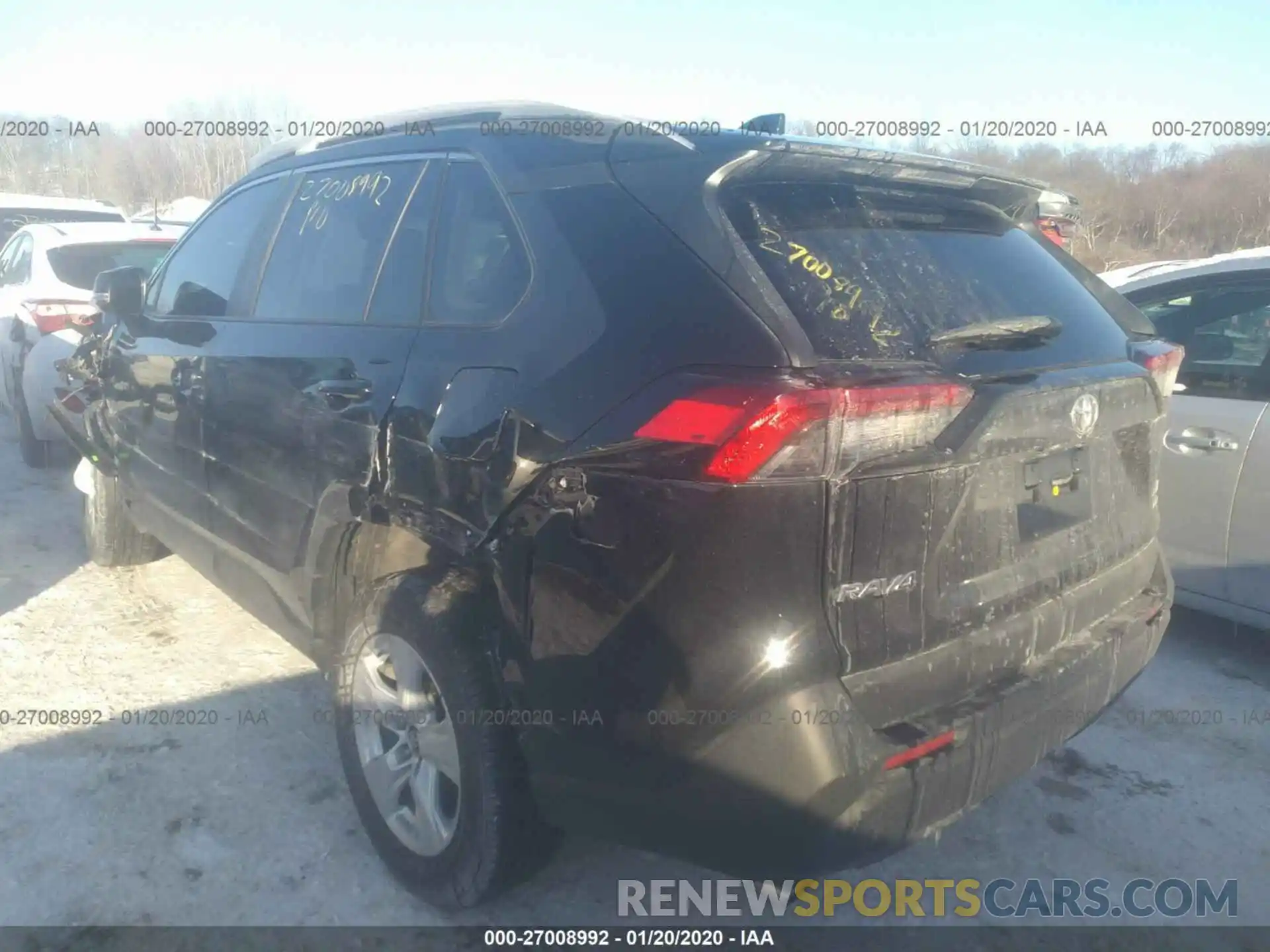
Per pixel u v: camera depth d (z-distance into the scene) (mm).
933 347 2346
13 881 2834
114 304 4207
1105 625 2811
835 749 2049
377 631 2795
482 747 2486
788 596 2043
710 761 2090
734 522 2025
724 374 2086
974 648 2363
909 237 2627
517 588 2357
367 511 2816
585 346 2311
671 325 2207
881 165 2586
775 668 2037
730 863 2184
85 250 7344
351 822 3172
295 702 3865
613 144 2633
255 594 3568
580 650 2238
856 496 2096
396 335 2852
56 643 4301
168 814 3158
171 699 3863
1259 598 4246
